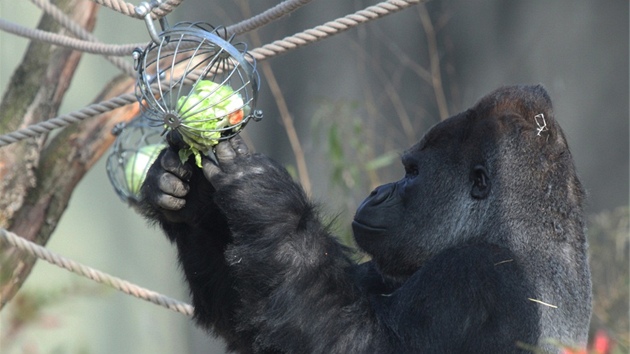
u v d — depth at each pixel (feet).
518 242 25.16
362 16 25.72
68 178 39.70
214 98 22.26
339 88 68.18
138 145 36.83
